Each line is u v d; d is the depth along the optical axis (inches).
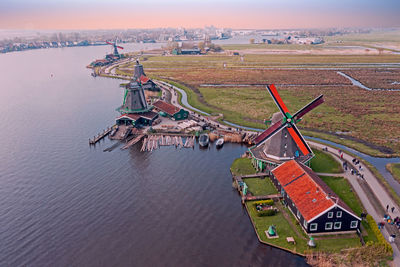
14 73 6939.0
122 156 2524.6
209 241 1549.0
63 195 1953.7
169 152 2603.3
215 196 1956.2
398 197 1887.3
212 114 3690.9
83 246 1514.5
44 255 1459.2
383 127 3164.4
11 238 1569.9
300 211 1587.1
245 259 1429.6
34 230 1627.7
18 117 3619.6
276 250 1473.9
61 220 1710.1
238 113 3727.9
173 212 1787.6
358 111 3690.9
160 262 1413.6
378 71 6466.5
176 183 2111.2
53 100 4416.8
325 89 4874.5
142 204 1863.9
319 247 1460.4
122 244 1528.1
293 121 2085.4
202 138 2768.2
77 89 5177.2
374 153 2561.5
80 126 3277.6
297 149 2169.0
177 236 1584.6
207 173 2255.2
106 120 3472.0
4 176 2198.6
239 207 1839.3
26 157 2514.8
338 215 1515.7
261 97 4473.4
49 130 3159.5
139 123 3225.9
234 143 2812.5
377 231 1519.4
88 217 1734.7
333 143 2802.7
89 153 2583.7
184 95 4768.7
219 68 7313.0
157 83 5659.5
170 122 3287.4
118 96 4633.4
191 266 1391.5
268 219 1683.1
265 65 7706.7
